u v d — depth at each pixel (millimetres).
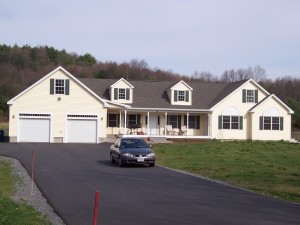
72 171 20641
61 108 39844
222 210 11852
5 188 15172
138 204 12570
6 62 108000
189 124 46812
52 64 115750
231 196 14203
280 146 36375
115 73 98562
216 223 10266
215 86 49969
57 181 17203
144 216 10961
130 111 44812
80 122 40281
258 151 31812
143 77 99500
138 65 104875
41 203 12703
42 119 39531
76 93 40188
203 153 29891
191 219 10672
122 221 10375
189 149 32594
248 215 11258
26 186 15898
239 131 45938
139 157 22688
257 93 46469
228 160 25750
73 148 33469
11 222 9688
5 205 11547
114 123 44625
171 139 43062
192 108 45281
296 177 18969
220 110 45531
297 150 33188
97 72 103438
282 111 46188
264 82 99938
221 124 45438
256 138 45531
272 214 11422
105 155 29031
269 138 45844
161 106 44938
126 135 42406
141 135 43125
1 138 39875
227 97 45594
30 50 116188
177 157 27375
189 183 17109
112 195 14055
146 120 45656
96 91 45906
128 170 21438
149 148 24125
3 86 89062
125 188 15625
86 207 12031
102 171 20875
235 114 45812
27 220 10070
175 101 45812
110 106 41219
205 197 13922
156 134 45594
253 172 20500
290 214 11477
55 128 39719
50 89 39688
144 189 15438
